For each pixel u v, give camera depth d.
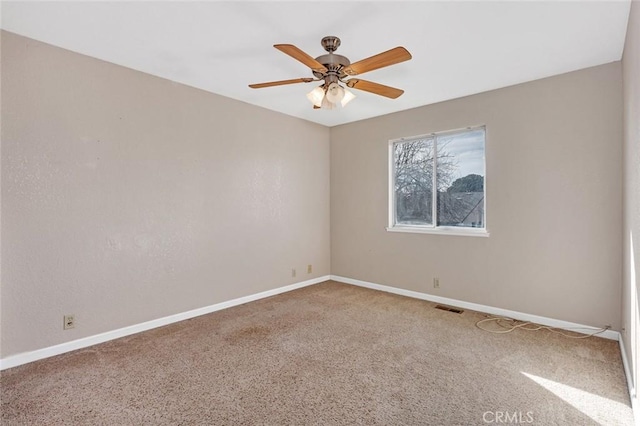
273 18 2.11
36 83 2.40
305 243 4.60
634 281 1.87
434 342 2.69
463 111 3.58
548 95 3.03
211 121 3.50
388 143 4.29
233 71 2.96
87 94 2.64
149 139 3.02
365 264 4.56
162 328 3.04
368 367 2.28
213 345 2.65
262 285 4.03
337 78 2.36
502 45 2.46
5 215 2.28
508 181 3.27
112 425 1.69
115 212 2.81
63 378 2.15
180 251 3.25
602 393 1.95
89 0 1.92
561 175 2.96
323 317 3.31
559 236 2.98
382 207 4.36
